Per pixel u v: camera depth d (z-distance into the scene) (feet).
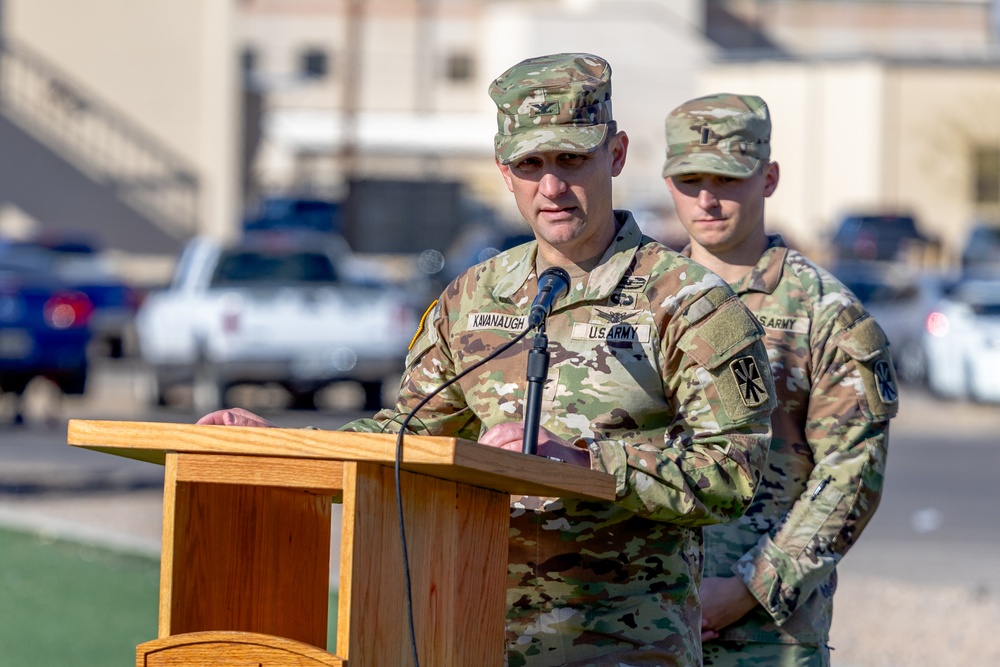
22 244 216.74
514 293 30.35
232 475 24.43
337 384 151.64
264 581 27.25
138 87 300.20
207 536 25.86
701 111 38.29
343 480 23.43
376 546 23.82
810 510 35.63
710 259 38.99
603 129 28.48
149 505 98.27
